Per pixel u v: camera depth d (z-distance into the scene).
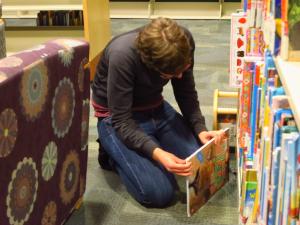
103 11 3.38
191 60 1.71
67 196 1.61
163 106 1.97
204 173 1.75
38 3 3.42
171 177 1.82
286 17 1.00
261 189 1.17
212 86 3.12
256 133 1.40
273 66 1.18
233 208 1.78
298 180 0.80
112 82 1.67
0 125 1.09
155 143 1.74
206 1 5.33
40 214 1.40
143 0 5.40
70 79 1.46
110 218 1.74
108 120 1.86
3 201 1.17
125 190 1.92
